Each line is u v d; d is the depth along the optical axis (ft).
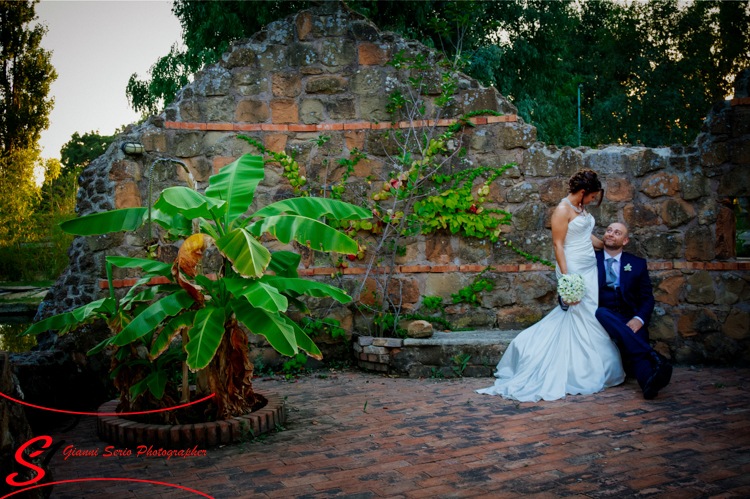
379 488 9.27
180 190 11.44
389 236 20.33
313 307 19.84
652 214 19.35
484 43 50.14
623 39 79.56
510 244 20.02
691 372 17.53
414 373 17.99
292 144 20.27
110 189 18.71
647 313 16.10
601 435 11.68
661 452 10.53
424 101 20.42
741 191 18.61
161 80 48.67
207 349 10.99
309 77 20.38
